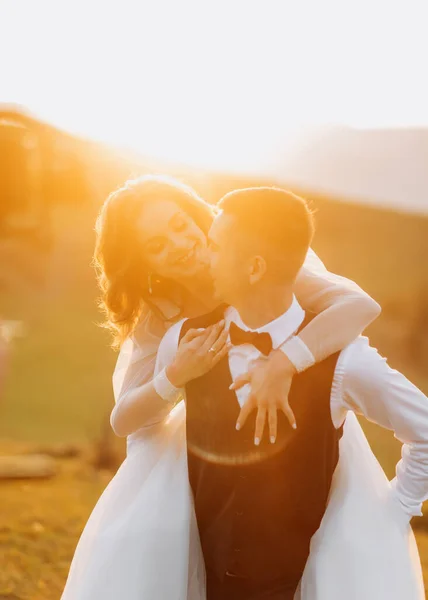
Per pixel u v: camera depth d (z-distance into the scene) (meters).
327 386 2.40
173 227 2.60
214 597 2.62
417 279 33.06
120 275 2.72
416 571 2.49
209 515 2.58
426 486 2.48
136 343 2.83
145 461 2.67
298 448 2.43
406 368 26.62
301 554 2.52
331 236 38.09
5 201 13.88
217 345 2.47
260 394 2.37
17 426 17.88
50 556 4.97
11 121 12.77
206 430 2.53
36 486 7.53
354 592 2.40
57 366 23.81
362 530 2.47
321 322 2.41
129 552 2.51
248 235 2.36
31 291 28.70
